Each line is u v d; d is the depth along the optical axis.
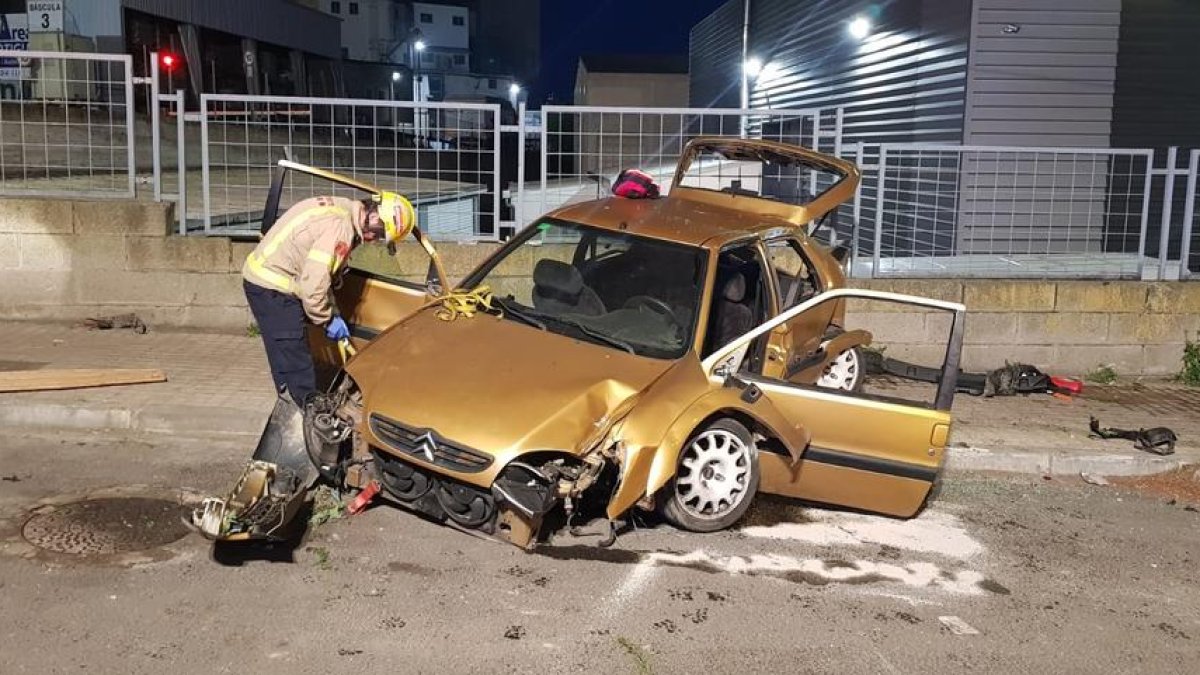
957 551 5.63
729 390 5.36
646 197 6.93
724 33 26.61
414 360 5.26
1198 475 7.17
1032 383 8.67
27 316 8.70
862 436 5.70
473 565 4.93
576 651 4.23
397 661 4.06
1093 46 12.31
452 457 4.72
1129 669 4.44
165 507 5.43
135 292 8.76
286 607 4.43
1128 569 5.55
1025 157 12.17
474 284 6.19
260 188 10.67
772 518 5.88
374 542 5.11
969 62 12.29
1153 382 9.37
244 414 6.61
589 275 6.10
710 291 5.75
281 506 4.72
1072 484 6.97
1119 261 10.11
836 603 4.86
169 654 4.01
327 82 34.78
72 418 6.54
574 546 5.21
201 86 24.39
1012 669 4.37
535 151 10.77
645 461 4.93
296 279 5.54
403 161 11.88
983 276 9.73
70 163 10.42
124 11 20.59
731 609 4.70
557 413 4.83
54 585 4.49
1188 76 12.45
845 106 16.86
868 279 9.22
